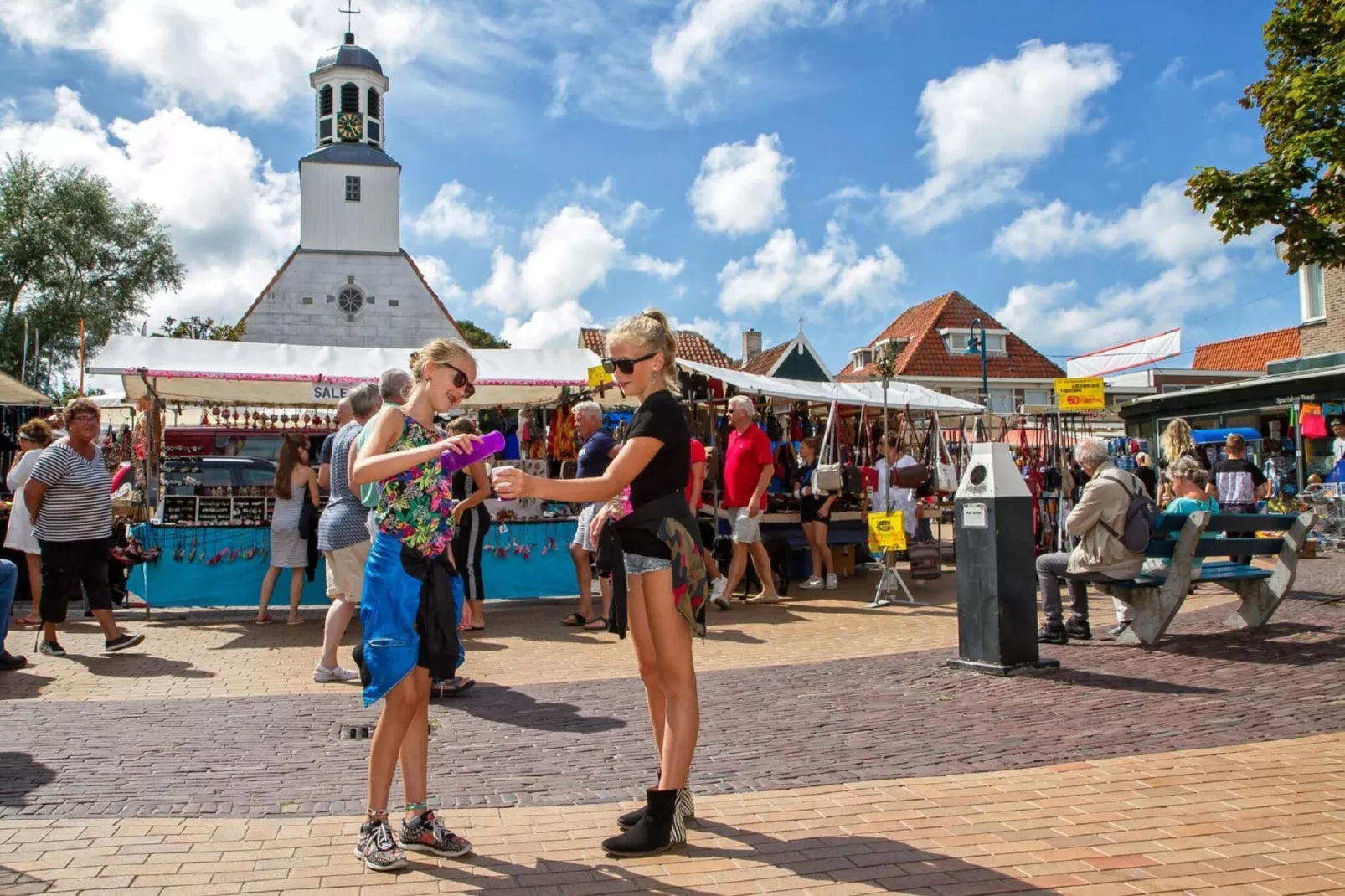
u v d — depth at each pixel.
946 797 4.06
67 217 39.59
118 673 7.08
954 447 17.52
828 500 11.74
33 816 3.81
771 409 14.42
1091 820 3.75
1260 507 16.06
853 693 6.23
